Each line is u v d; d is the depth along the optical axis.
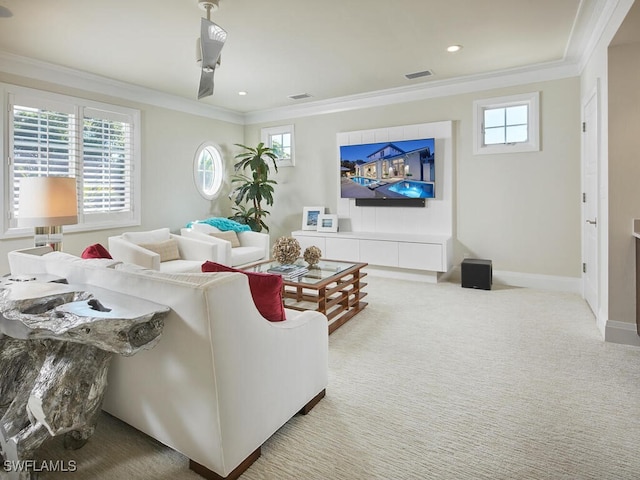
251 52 3.75
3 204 3.73
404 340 3.00
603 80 2.98
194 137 5.73
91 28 3.16
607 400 2.11
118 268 1.75
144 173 5.05
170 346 1.53
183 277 1.53
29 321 1.37
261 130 6.47
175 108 5.43
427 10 2.93
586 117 3.85
